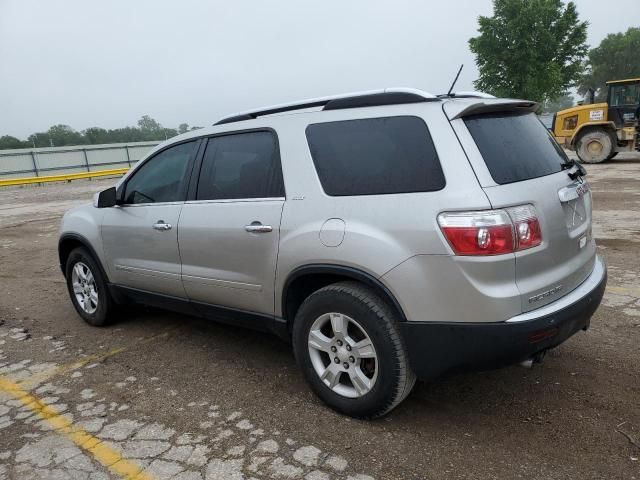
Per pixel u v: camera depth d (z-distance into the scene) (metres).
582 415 3.18
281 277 3.38
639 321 4.52
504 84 35.69
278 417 3.32
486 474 2.69
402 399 3.07
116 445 3.10
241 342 4.58
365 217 2.99
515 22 33.75
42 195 20.92
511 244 2.69
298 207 3.28
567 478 2.64
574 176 3.37
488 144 2.91
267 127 3.59
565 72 36.50
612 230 8.22
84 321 5.34
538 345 2.79
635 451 2.82
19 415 3.49
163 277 4.23
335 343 3.20
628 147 18.45
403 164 2.96
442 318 2.80
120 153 34.19
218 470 2.82
